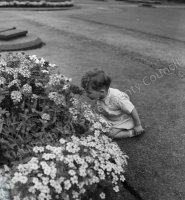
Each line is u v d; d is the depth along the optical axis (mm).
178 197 2273
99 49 6734
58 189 1729
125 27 9992
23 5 16203
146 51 6688
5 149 2174
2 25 9523
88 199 2008
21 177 1747
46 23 10234
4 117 2428
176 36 8625
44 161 1887
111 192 2264
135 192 2309
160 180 2441
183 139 3041
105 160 2090
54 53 6215
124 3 22781
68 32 8672
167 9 18516
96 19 11805
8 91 2426
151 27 10219
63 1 18141
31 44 6551
